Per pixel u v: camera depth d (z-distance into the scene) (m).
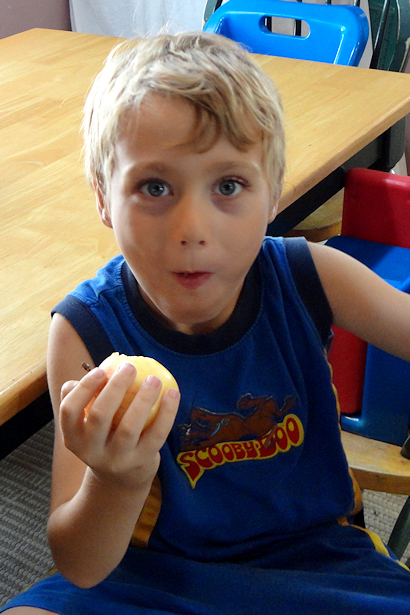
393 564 0.67
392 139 1.18
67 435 0.49
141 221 0.52
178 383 0.63
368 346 0.78
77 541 0.56
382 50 1.44
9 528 1.28
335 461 0.70
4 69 1.30
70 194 0.82
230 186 0.52
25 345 0.60
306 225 1.35
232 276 0.54
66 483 0.60
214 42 0.59
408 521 0.80
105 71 0.59
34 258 0.70
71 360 0.60
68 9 2.61
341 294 0.68
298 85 1.15
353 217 1.05
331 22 1.40
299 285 0.67
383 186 0.98
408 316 0.69
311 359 0.67
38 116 1.05
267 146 0.54
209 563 0.65
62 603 0.60
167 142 0.50
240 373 0.65
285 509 0.68
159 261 0.53
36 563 1.21
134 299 0.63
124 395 0.49
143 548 0.66
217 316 0.63
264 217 0.54
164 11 2.40
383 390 0.79
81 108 1.07
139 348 0.63
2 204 0.80
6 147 0.94
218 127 0.50
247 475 0.67
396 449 0.80
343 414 0.87
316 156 0.87
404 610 0.61
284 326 0.66
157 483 0.65
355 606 0.61
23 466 1.43
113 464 0.49
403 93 1.09
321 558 0.67
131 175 0.51
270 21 1.64
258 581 0.63
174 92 0.50
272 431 0.67
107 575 0.59
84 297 0.62
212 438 0.65
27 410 0.63
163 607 0.60
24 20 2.43
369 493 1.30
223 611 0.61
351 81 1.16
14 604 0.60
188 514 0.65
